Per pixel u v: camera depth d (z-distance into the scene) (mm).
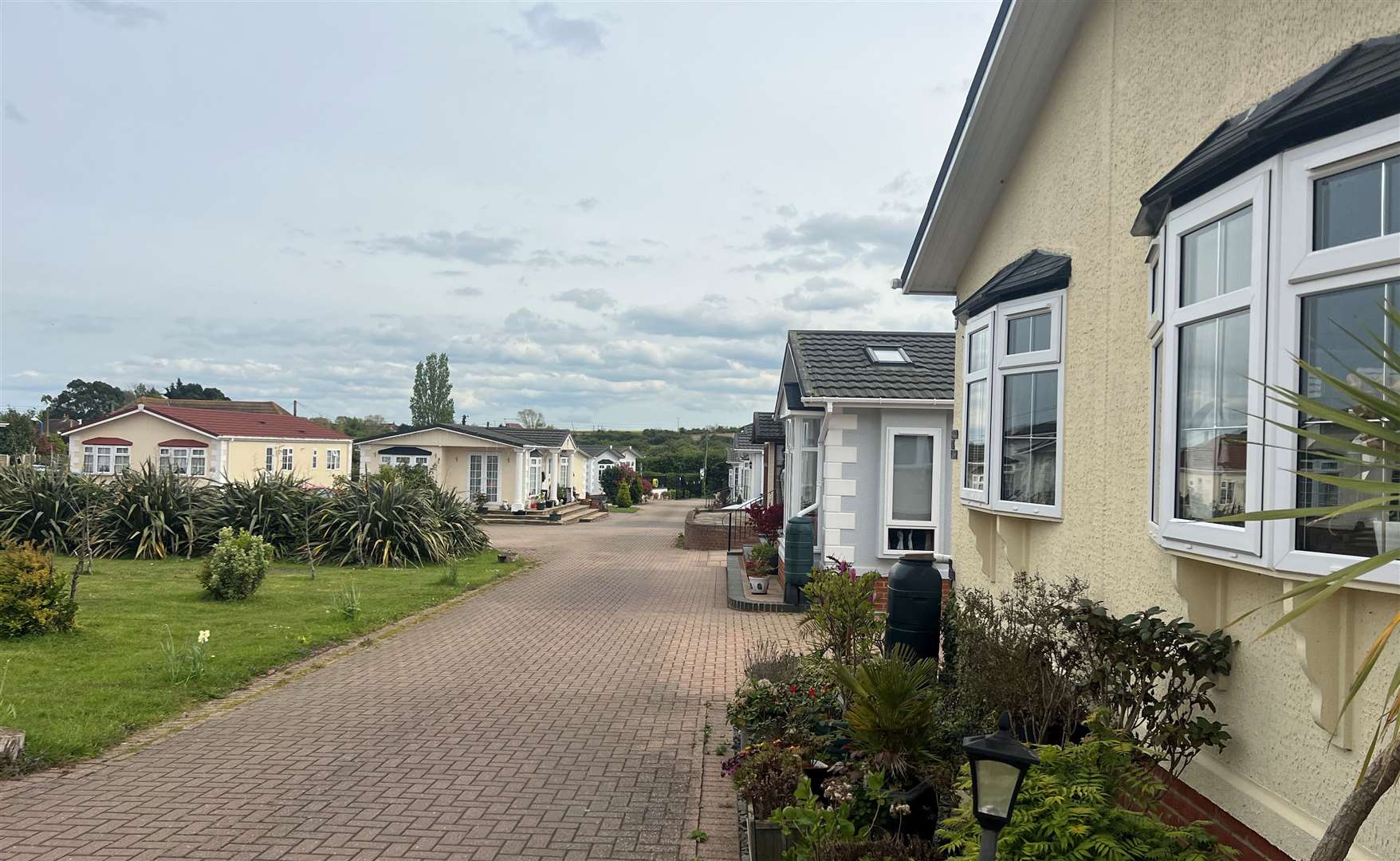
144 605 13195
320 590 15695
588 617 14016
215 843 5355
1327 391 3424
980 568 8898
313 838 5453
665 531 35156
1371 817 3293
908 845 4609
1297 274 3510
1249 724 4133
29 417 54562
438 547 20844
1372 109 3180
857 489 15750
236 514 20531
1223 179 4000
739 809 5965
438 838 5492
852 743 5531
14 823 5605
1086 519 6078
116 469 37750
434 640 11898
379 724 7926
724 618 14117
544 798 6188
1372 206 3264
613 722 8070
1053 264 6707
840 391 15406
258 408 54031
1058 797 3469
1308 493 3492
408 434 39125
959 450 9945
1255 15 4195
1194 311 4305
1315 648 3479
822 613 8141
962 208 8977
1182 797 4672
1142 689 4566
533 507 40562
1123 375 5531
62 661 9500
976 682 5602
